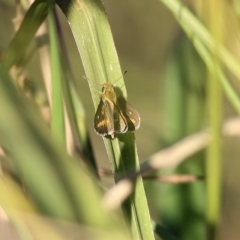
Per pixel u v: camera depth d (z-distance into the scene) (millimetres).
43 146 397
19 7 538
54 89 500
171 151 533
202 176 552
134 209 474
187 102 610
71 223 390
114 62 479
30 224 397
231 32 504
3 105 396
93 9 477
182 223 597
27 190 398
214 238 495
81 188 395
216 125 486
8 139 396
